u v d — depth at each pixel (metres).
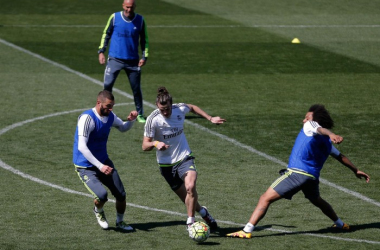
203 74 61.59
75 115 46.78
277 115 47.44
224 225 27.73
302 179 25.78
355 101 52.12
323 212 27.00
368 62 68.25
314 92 55.03
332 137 24.75
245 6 101.75
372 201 31.12
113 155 37.88
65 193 31.41
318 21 91.50
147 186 32.72
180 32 83.00
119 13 44.25
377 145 40.59
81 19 90.50
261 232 26.88
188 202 25.84
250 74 61.91
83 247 24.81
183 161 26.48
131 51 44.47
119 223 26.83
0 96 51.81
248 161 37.09
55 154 37.81
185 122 45.25
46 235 26.03
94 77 59.78
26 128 43.12
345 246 25.25
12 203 29.81
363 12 98.62
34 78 58.66
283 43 77.31
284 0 106.25
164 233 26.56
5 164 35.72
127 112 48.00
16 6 98.00
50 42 75.50
